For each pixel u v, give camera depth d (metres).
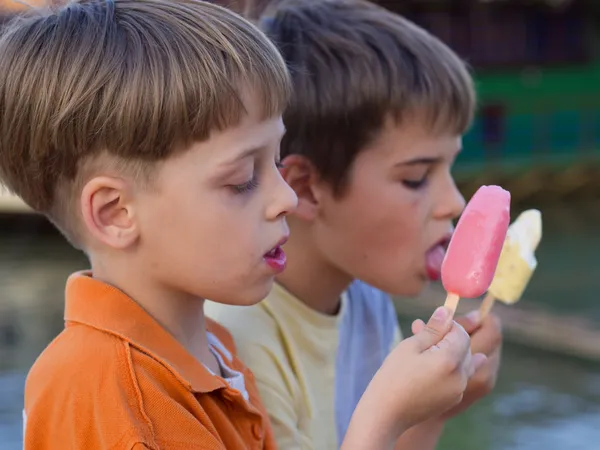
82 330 1.77
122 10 1.84
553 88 24.14
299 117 2.53
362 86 2.48
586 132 24.44
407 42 2.58
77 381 1.70
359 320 2.86
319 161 2.52
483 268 2.01
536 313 11.43
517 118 23.95
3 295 13.67
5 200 17.16
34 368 1.79
